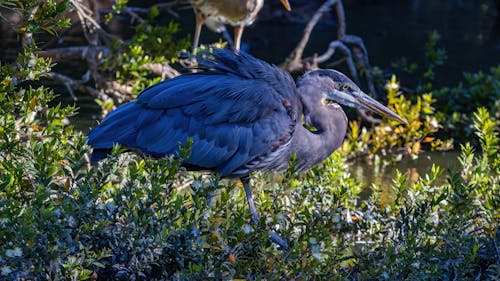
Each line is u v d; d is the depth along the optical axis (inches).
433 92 790.5
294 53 763.4
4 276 308.3
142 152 390.0
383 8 1355.8
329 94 440.8
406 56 1027.3
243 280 325.7
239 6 774.5
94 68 649.0
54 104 753.6
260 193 417.4
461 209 402.9
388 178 629.9
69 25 405.1
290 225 366.3
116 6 622.8
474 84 800.3
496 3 1349.7
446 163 678.5
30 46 405.1
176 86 396.8
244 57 412.5
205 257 336.2
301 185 439.5
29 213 309.0
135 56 605.0
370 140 710.5
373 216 434.9
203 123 392.5
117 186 405.7
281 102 408.2
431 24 1241.4
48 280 310.3
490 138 504.7
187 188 525.7
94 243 338.0
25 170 363.3
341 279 351.9
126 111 393.1
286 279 337.1
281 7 1176.8
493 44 1112.2
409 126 701.9
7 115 384.5
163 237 323.0
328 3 766.5
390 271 362.3
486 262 414.0
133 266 340.5
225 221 346.0
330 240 348.2
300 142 427.2
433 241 435.8
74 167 339.6
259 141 401.7
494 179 464.8
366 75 791.1
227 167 402.6
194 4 783.1
